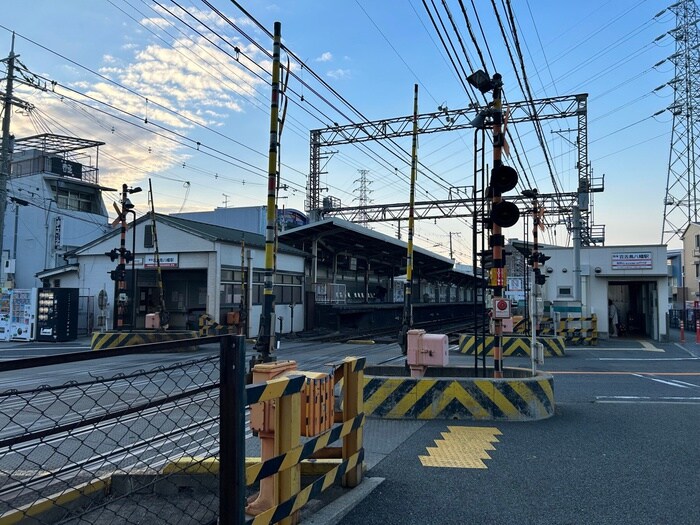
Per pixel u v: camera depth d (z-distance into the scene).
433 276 52.69
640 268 25.91
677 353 19.47
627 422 7.53
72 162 38.22
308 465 4.79
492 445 6.23
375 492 4.60
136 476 4.52
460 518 4.04
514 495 4.56
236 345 3.02
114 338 19.78
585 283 26.86
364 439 6.49
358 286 41.28
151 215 25.11
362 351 19.62
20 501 4.01
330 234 31.06
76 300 24.92
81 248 27.80
